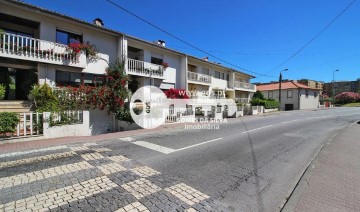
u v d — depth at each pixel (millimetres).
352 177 5152
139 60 19828
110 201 3859
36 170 5320
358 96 54156
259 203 4039
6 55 11062
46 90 11492
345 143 9055
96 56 15664
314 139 10695
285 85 45719
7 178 4797
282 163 6559
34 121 9273
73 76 14766
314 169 5730
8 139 8273
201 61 27172
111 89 13250
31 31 13844
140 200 3928
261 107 31016
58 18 13695
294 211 3654
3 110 10984
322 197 4148
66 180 4738
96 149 7570
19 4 11781
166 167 5828
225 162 6449
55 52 12984
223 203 3979
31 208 3584
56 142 8570
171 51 22172
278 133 12438
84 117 10727
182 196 4160
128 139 9656
